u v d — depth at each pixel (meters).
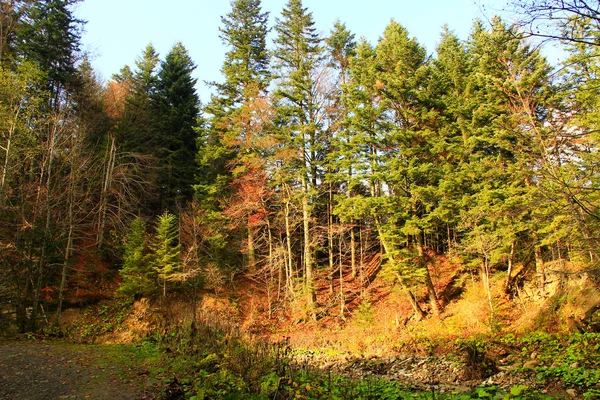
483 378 10.87
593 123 11.25
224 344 8.68
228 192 25.94
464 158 20.88
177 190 27.95
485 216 18.42
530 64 15.19
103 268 22.72
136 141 27.55
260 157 23.31
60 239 18.34
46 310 18.75
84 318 19.14
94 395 6.67
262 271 24.61
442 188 18.61
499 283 20.77
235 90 27.23
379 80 21.12
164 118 29.06
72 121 21.06
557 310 15.35
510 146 14.48
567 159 11.13
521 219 16.23
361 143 20.78
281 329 21.14
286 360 8.52
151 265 20.94
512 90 15.71
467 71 23.53
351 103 21.08
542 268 18.42
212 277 22.27
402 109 20.83
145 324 18.89
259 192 22.58
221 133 25.20
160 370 8.30
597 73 10.52
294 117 24.06
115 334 18.27
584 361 10.12
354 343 17.50
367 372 12.70
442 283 23.22
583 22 5.56
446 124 21.58
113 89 34.44
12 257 16.28
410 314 20.66
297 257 29.70
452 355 13.85
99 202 22.86
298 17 25.98
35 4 22.53
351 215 20.36
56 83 22.81
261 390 6.25
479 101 20.34
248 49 27.38
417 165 20.97
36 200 16.81
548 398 6.67
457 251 20.44
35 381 7.48
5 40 20.16
